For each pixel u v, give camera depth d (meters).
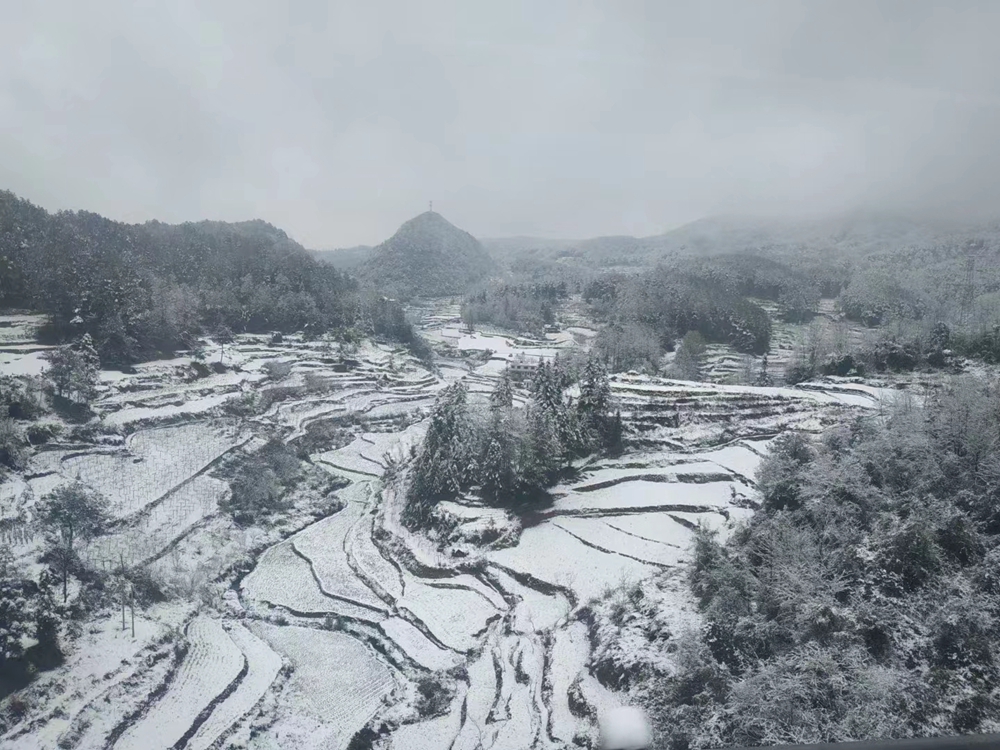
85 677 57.03
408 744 54.50
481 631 68.94
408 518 91.31
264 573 84.56
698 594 61.56
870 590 50.84
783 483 67.12
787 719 43.84
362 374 161.00
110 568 73.25
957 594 47.78
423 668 64.00
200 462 103.19
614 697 53.31
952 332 136.75
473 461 91.19
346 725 57.16
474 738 54.16
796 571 54.28
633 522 83.62
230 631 71.50
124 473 95.00
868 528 56.75
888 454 62.59
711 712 47.72
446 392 98.56
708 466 94.25
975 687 42.41
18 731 50.91
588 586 71.25
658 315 194.38
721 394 111.19
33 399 98.69
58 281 128.12
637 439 101.06
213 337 158.00
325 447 127.81
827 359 132.62
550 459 89.50
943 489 57.03
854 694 43.53
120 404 111.88
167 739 53.31
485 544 81.50
